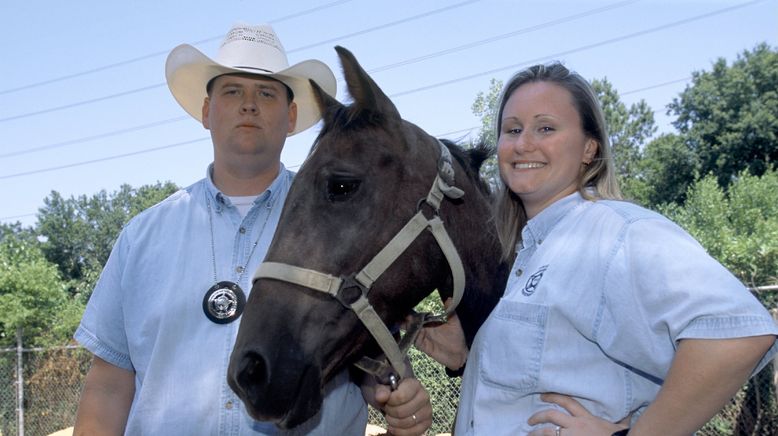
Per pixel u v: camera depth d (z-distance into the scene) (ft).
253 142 8.38
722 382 4.81
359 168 6.61
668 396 4.97
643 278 5.25
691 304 4.94
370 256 6.51
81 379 32.53
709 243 25.80
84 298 81.97
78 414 8.32
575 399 5.62
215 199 8.37
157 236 8.33
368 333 6.65
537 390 5.70
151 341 7.83
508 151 6.52
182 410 7.49
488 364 6.08
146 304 7.99
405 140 6.91
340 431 8.05
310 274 6.29
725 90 108.88
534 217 6.59
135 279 8.15
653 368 5.34
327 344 6.36
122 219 164.96
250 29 9.02
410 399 7.02
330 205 6.54
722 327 4.81
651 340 5.25
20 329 33.40
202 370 7.59
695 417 4.89
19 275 39.27
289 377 6.00
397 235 6.61
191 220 8.34
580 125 6.42
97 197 167.73
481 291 7.43
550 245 6.13
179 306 7.80
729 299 4.87
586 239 5.82
